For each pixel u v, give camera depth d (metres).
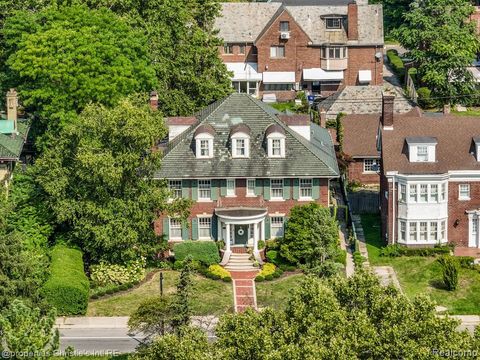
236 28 174.88
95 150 113.25
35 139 135.75
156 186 116.00
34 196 119.44
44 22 138.75
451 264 110.94
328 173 118.31
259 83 173.38
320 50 173.25
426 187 119.06
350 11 173.75
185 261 98.56
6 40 138.88
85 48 130.00
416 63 172.75
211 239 119.00
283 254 114.81
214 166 118.56
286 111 135.88
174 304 93.94
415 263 116.62
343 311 82.56
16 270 99.62
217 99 140.88
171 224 118.44
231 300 108.75
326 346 80.69
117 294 110.31
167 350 83.25
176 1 145.75
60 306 105.38
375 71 174.25
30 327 81.12
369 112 155.38
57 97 130.25
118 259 113.88
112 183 112.06
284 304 102.81
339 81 173.88
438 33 166.75
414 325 80.88
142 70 134.25
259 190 118.88
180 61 140.50
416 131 122.19
